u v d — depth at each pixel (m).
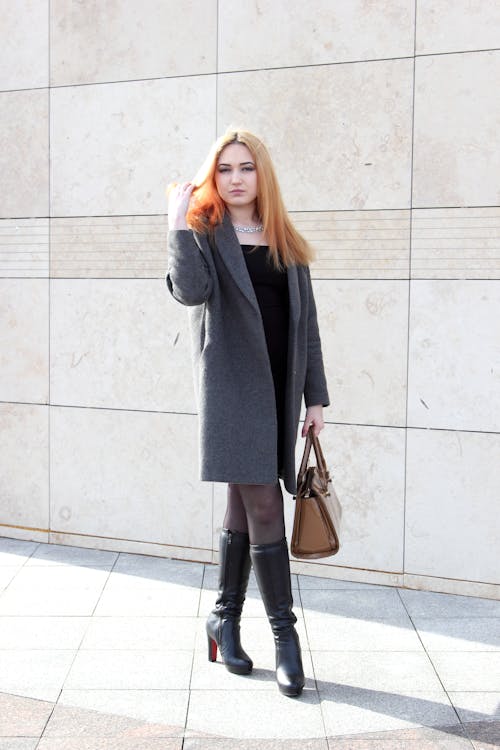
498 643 3.19
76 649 3.09
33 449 4.47
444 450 3.73
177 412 4.16
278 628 2.79
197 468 4.13
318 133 3.82
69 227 4.32
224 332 2.77
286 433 2.82
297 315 2.79
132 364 4.23
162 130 4.10
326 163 3.82
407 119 3.68
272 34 3.86
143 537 4.27
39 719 2.57
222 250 2.74
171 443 4.18
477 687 2.81
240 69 3.93
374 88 3.72
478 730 2.51
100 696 2.72
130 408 4.25
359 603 3.62
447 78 3.61
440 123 3.64
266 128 3.90
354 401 3.85
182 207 2.69
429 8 3.62
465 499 3.72
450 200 3.65
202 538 4.14
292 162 3.87
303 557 2.83
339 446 3.89
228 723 2.55
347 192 3.80
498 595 3.69
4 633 3.24
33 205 4.38
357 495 3.88
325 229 3.84
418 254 3.72
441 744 2.43
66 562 4.14
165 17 4.05
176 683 2.82
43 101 4.32
